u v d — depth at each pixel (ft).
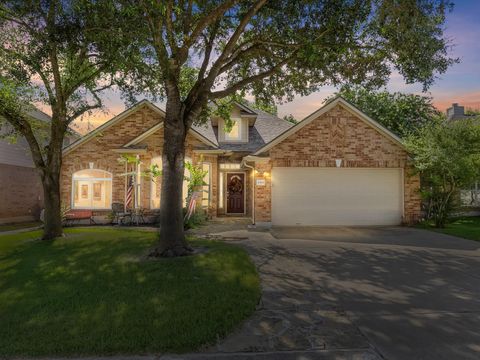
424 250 33.53
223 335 15.55
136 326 16.05
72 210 57.72
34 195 73.56
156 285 21.18
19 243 38.01
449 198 50.47
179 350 14.32
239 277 23.11
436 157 45.57
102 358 13.87
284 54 36.35
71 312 17.70
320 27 30.83
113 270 24.59
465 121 48.49
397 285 22.85
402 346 14.58
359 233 44.11
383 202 51.83
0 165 63.31
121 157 57.88
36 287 21.83
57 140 40.93
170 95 28.94
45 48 25.44
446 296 20.80
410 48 30.27
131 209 56.70
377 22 30.48
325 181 51.52
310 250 33.27
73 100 41.63
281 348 14.46
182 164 29.40
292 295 20.75
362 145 51.01
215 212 61.00
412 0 27.27
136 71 30.55
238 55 34.32
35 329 16.05
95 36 24.94
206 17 28.09
